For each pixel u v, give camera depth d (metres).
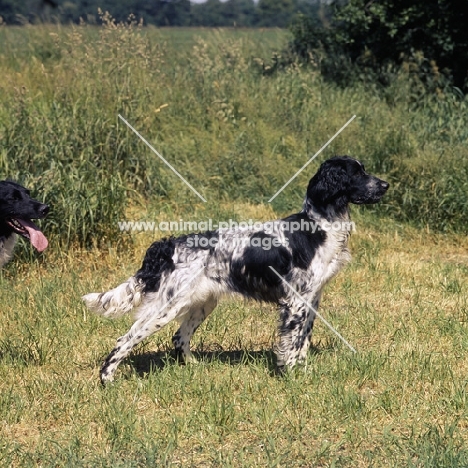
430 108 16.08
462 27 17.72
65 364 7.41
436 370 7.16
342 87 17.78
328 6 19.20
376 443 5.89
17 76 15.72
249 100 15.66
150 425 6.12
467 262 11.21
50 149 11.62
